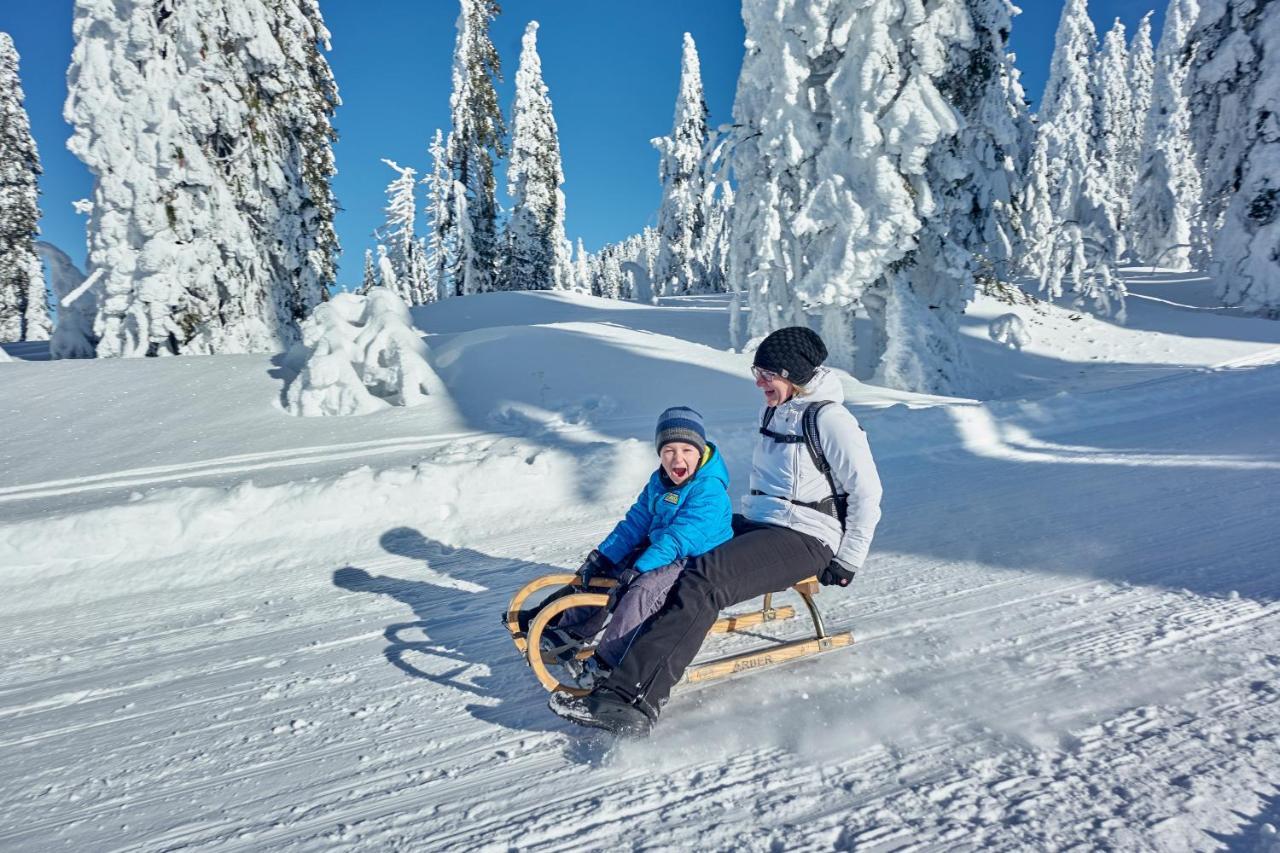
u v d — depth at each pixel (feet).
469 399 33.58
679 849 5.97
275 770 7.91
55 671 11.52
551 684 8.45
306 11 60.29
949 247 43.88
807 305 44.34
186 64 44.75
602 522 18.11
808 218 43.57
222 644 12.17
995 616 10.64
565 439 26.61
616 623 8.27
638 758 7.52
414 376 33.58
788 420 9.20
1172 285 91.61
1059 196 84.79
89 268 46.57
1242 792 6.03
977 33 42.19
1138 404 30.14
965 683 8.58
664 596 8.45
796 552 8.69
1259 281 67.97
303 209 55.31
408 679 10.16
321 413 32.14
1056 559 13.04
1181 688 7.94
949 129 40.14
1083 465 20.99
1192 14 119.75
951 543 14.66
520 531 17.87
